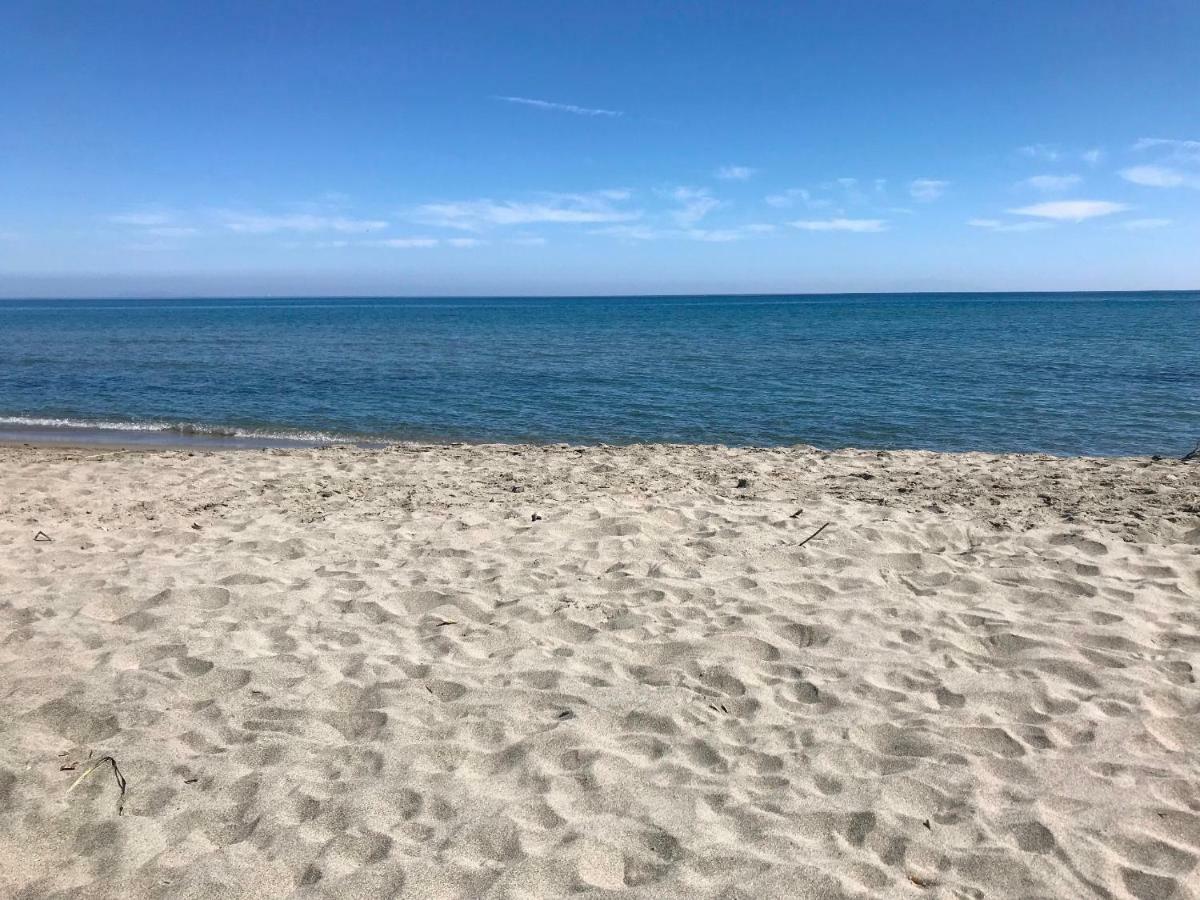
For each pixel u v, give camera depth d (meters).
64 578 5.72
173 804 3.29
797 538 6.52
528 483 8.85
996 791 3.28
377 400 18.25
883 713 3.92
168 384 21.03
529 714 3.95
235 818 3.21
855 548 6.22
